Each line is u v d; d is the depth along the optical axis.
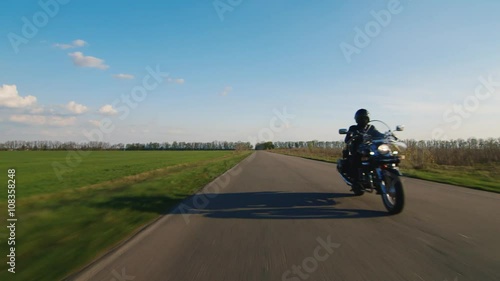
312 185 12.27
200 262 4.38
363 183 8.05
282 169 20.98
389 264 4.14
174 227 6.30
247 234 5.68
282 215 7.13
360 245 4.91
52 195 11.48
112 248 5.17
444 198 8.85
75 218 7.56
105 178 19.27
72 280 3.90
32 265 4.59
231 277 3.87
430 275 3.78
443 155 22.62
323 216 6.94
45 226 6.83
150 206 8.90
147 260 4.50
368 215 6.94
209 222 6.65
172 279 3.85
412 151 21.64
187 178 17.02
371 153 7.32
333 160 33.59
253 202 8.84
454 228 5.75
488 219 6.40
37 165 31.14
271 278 3.82
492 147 22.55
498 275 3.75
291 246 4.97
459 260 4.22
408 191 10.19
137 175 20.05
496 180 13.52
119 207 8.82
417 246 4.80
